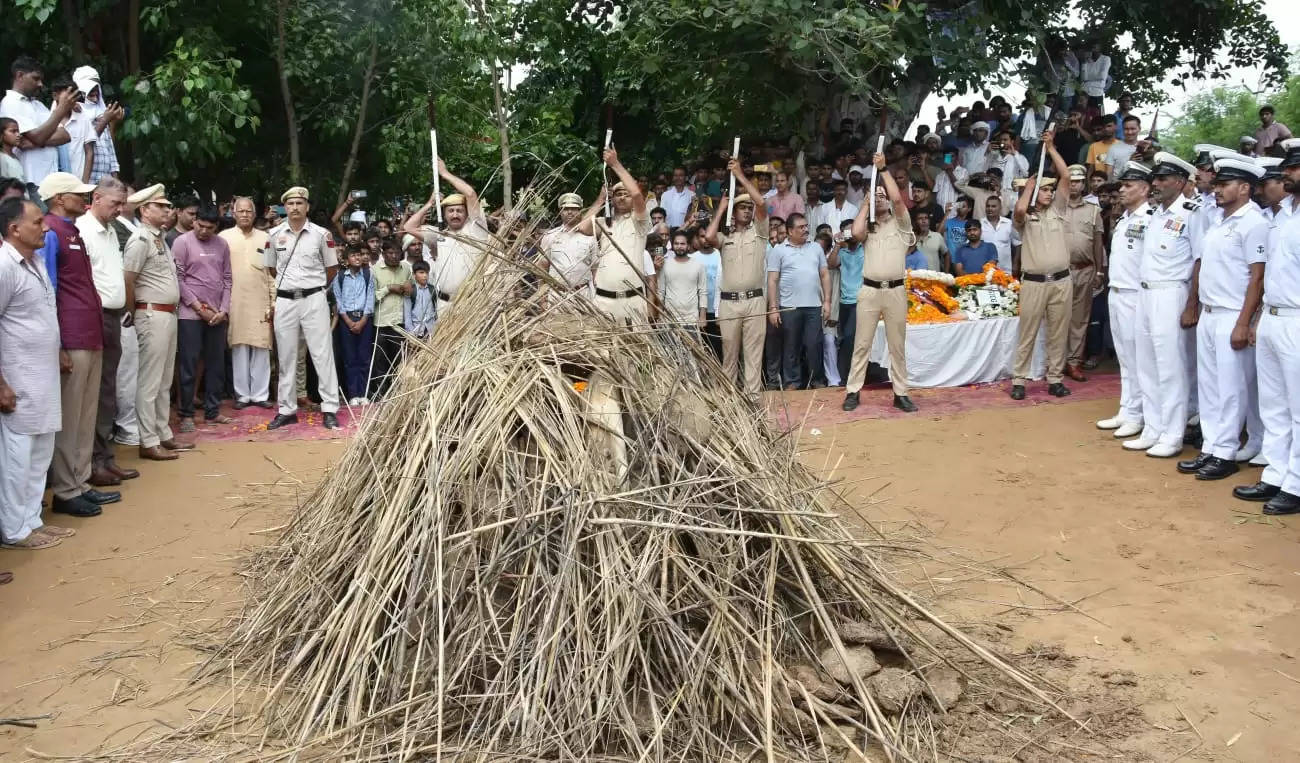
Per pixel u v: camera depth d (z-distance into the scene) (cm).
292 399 859
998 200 1104
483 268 460
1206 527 556
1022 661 399
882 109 1177
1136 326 717
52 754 343
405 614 351
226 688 390
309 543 432
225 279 862
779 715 340
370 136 1355
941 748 338
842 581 381
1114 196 1075
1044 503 605
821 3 1078
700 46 1195
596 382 409
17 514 548
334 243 979
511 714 330
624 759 317
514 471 371
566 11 1345
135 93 1021
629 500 356
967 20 1180
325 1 1233
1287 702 370
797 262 957
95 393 620
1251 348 649
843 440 767
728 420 420
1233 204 629
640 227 741
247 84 1273
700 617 359
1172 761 332
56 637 440
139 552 545
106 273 659
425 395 413
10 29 1018
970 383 996
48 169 787
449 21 1230
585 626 338
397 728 340
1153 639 423
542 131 1410
